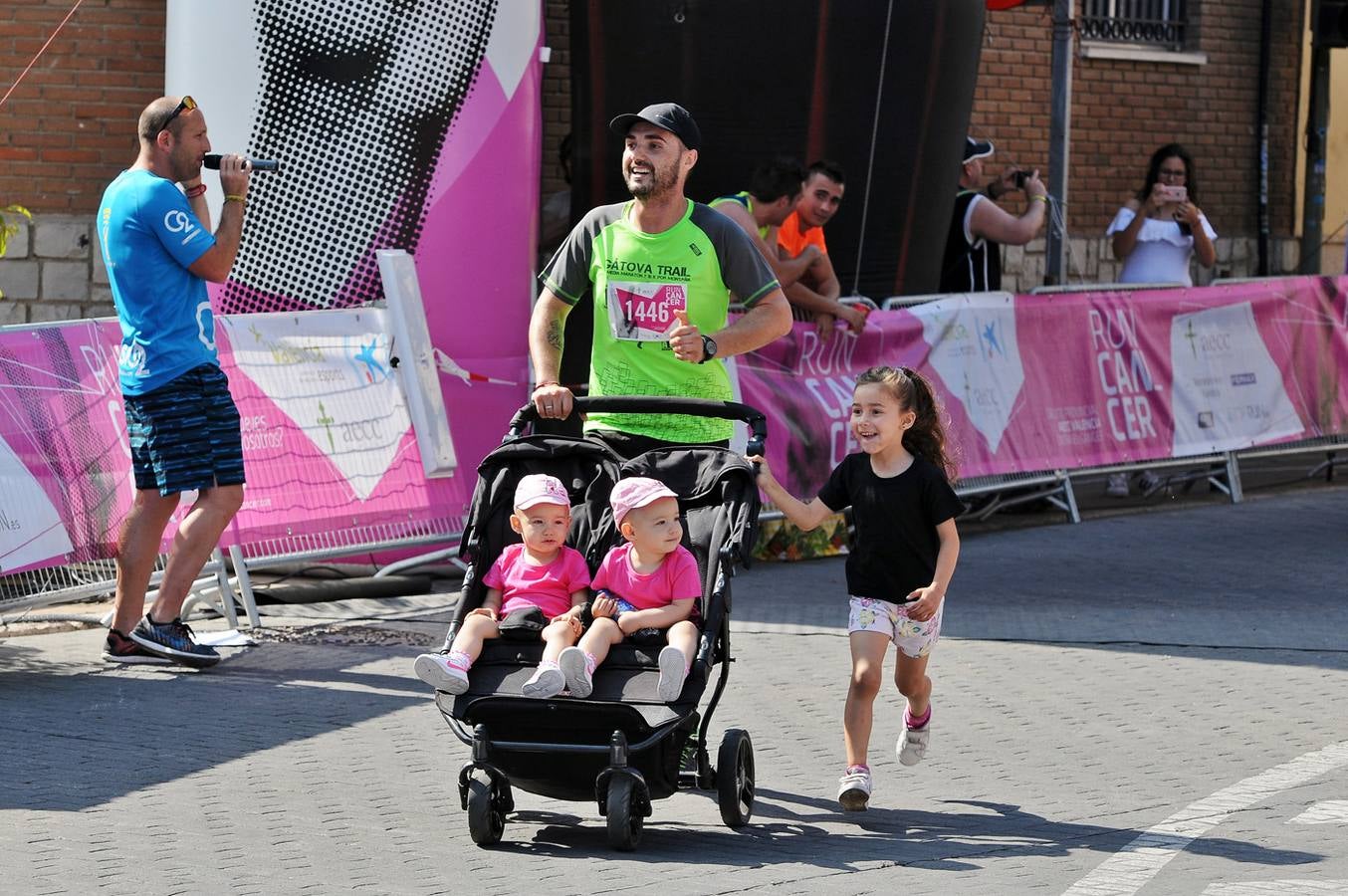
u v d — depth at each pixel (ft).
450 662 27.30
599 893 25.58
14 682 38.91
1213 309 64.95
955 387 57.57
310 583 48.98
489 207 53.36
